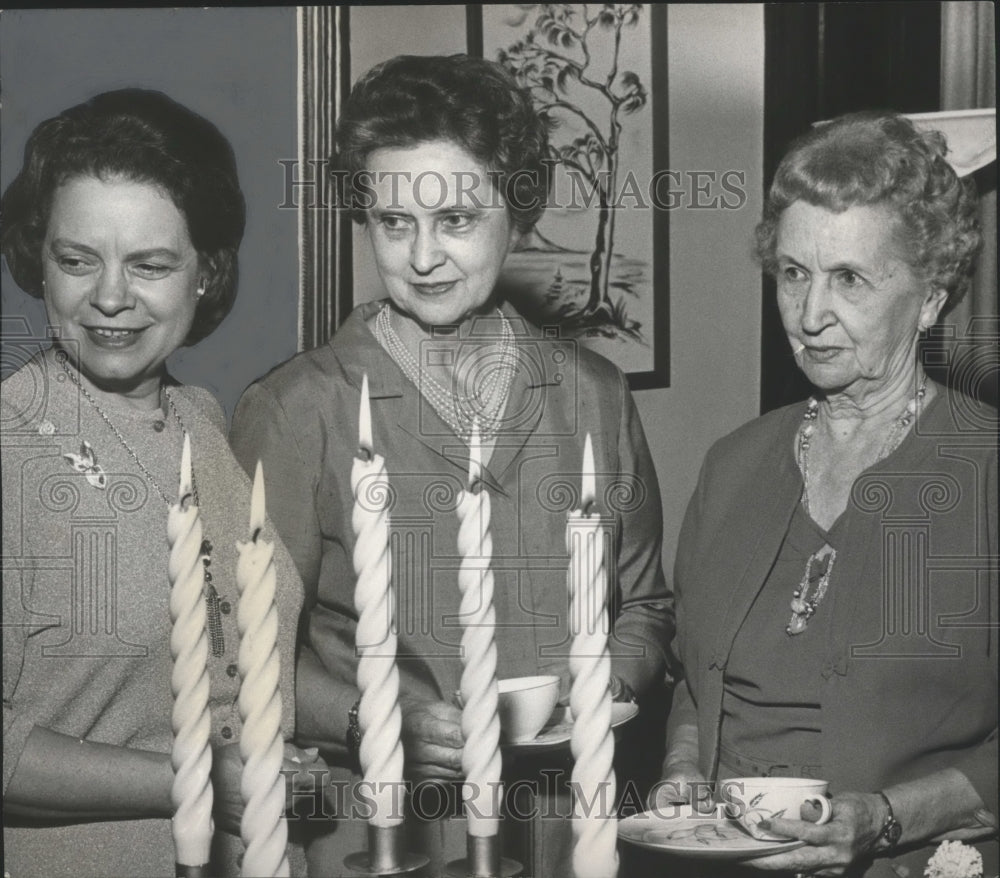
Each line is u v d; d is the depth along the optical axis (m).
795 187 1.22
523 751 1.01
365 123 1.23
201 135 1.16
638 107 1.59
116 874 1.05
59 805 1.02
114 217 1.10
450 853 1.24
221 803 0.98
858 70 1.58
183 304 1.15
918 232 1.20
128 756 1.03
